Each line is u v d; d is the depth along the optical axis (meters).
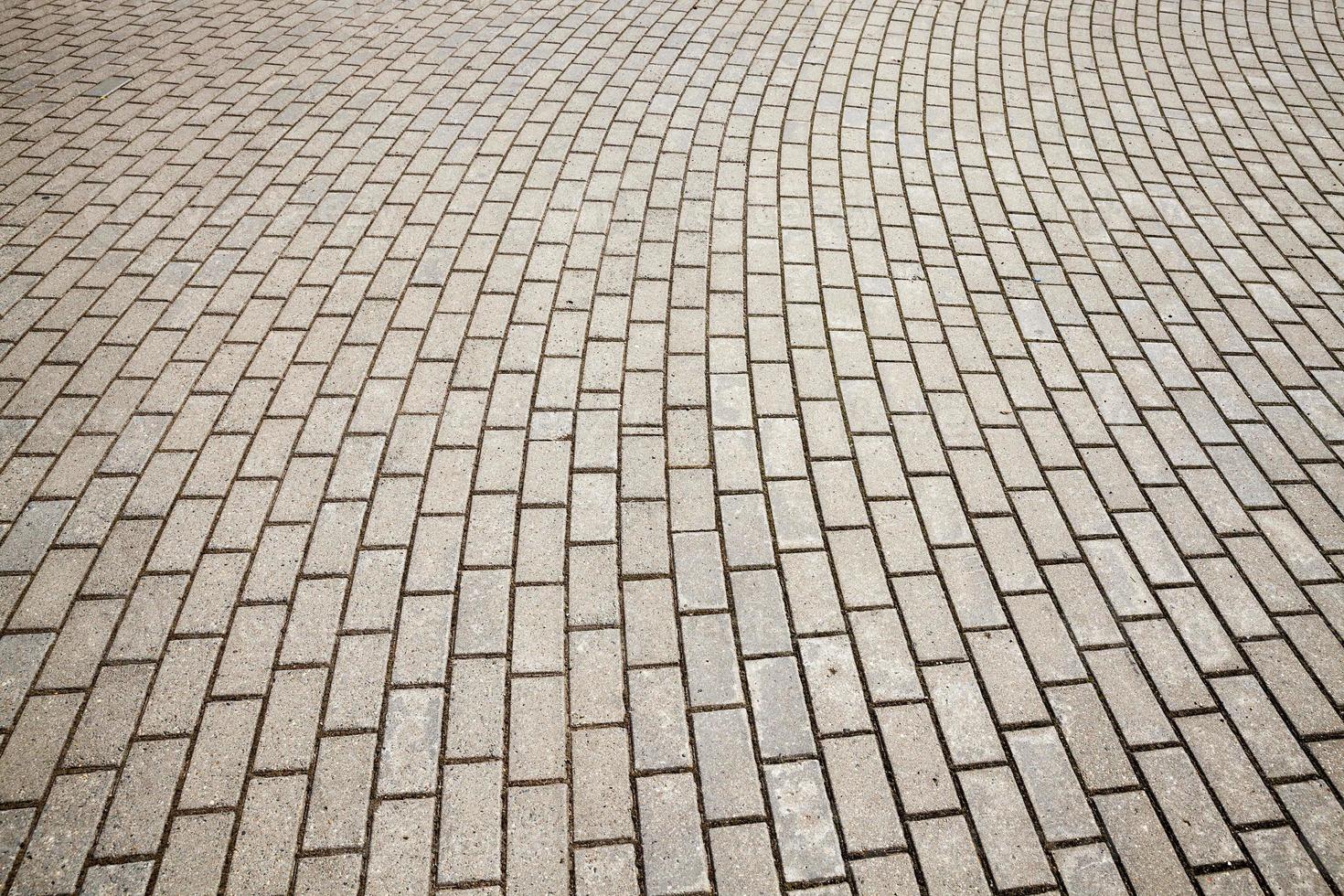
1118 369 4.04
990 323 4.28
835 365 4.01
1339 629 3.00
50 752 2.54
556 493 3.37
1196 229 4.98
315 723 2.63
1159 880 2.37
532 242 4.68
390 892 2.28
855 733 2.68
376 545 3.15
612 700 2.73
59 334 4.02
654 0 7.54
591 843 2.40
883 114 5.93
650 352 4.03
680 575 3.11
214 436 3.54
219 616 2.90
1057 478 3.52
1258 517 3.39
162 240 4.65
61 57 6.53
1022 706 2.76
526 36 6.91
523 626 2.92
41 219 4.79
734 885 2.34
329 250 4.61
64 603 2.92
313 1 7.47
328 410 3.68
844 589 3.08
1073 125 5.91
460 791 2.49
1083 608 3.05
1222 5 7.73
